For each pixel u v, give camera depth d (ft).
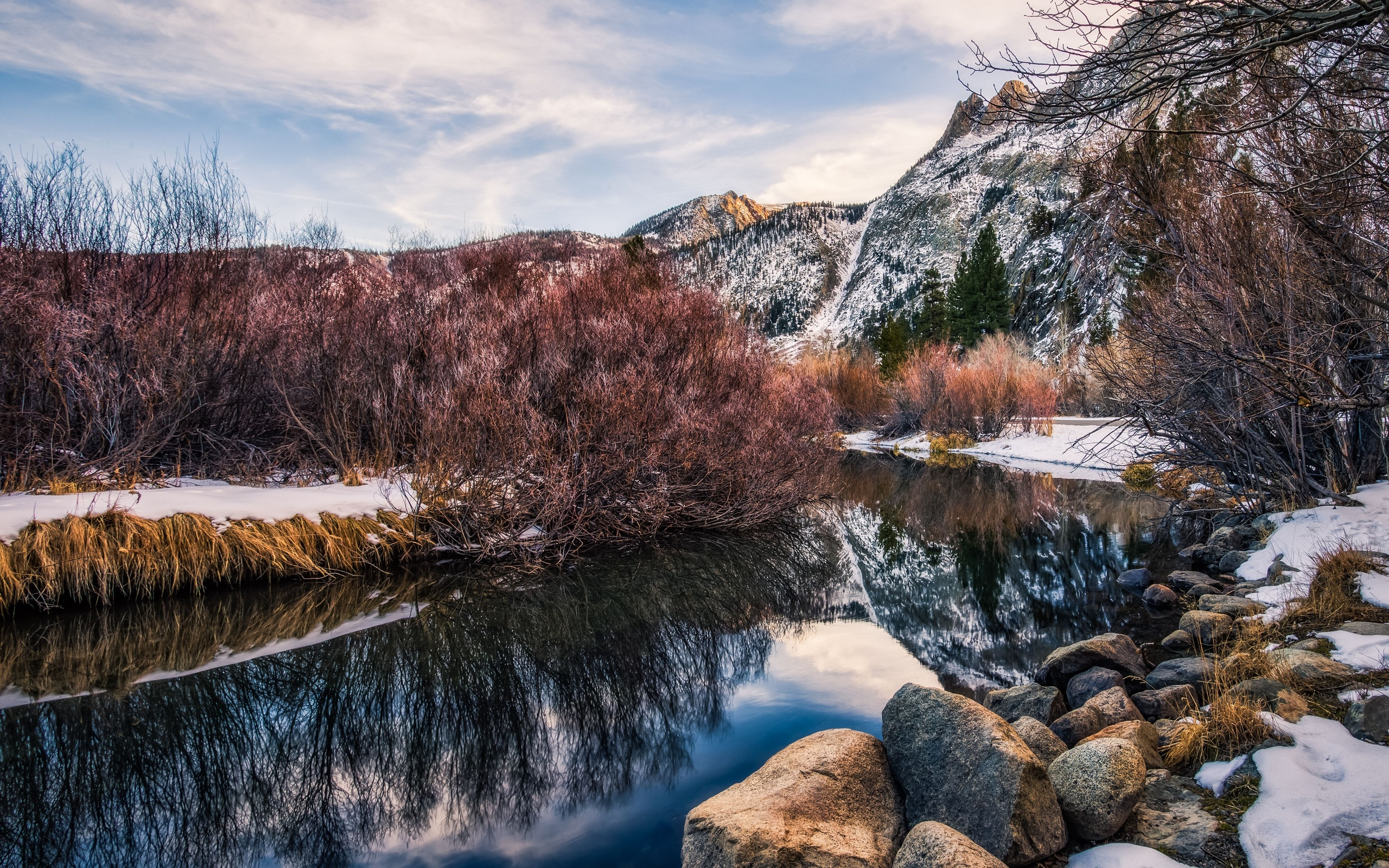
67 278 26.40
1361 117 15.97
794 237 388.98
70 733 14.66
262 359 30.66
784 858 8.04
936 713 10.20
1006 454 71.46
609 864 10.28
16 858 10.66
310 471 30.04
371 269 44.52
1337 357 20.15
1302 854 7.59
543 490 28.37
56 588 20.24
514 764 13.43
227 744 14.32
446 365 31.01
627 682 17.37
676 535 32.60
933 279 163.22
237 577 22.61
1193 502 32.83
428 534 26.76
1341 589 15.76
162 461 27.89
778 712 15.37
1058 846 8.69
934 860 7.64
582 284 38.27
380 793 12.51
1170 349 23.49
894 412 101.14
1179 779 9.89
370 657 18.79
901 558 30.58
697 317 37.09
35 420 24.44
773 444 33.91
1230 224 21.83
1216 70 11.05
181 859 10.58
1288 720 10.25
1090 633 19.70
